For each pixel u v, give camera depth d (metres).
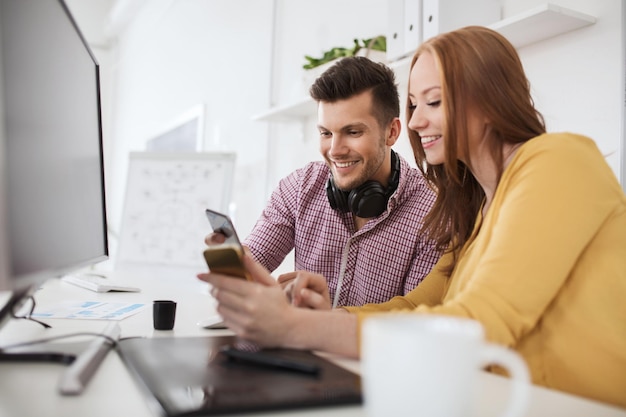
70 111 0.78
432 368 0.36
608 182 0.80
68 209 0.75
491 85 0.88
